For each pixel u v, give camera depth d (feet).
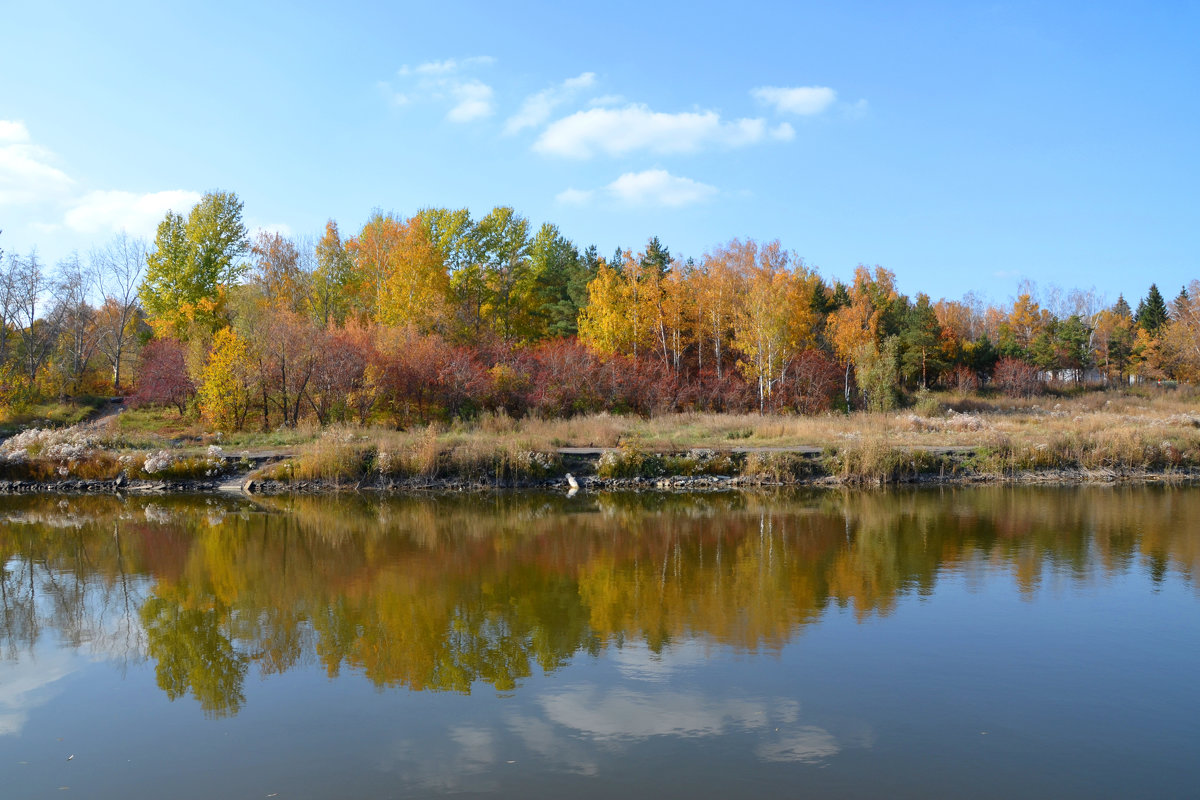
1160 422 112.37
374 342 116.37
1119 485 81.97
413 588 42.29
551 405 115.34
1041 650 31.68
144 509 70.13
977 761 22.36
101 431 99.81
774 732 24.25
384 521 63.46
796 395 140.56
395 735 24.38
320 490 80.84
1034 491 77.82
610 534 57.36
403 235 149.07
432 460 82.94
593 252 205.05
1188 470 88.79
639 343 148.15
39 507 71.61
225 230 150.10
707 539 55.16
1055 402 165.78
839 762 22.29
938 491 78.64
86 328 164.04
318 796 20.68
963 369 192.95
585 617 36.68
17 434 100.37
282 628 35.65
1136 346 217.36
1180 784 21.04
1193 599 38.91
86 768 22.54
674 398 131.54
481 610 38.01
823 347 171.12
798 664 30.25
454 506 71.00
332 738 24.20
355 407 108.17
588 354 129.39
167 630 35.60
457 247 158.61
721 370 152.66
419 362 110.83
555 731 24.45
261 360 106.52
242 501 74.54
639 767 22.00
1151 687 27.81
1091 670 29.45
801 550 51.26
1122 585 41.60
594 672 29.60
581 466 86.02
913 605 38.14
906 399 161.68
